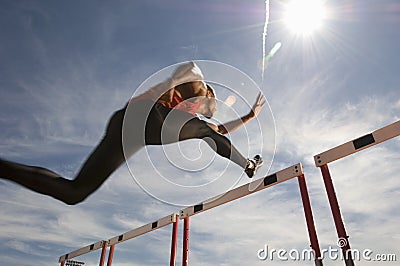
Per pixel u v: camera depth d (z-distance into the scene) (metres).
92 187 1.60
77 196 1.57
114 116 1.76
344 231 3.47
